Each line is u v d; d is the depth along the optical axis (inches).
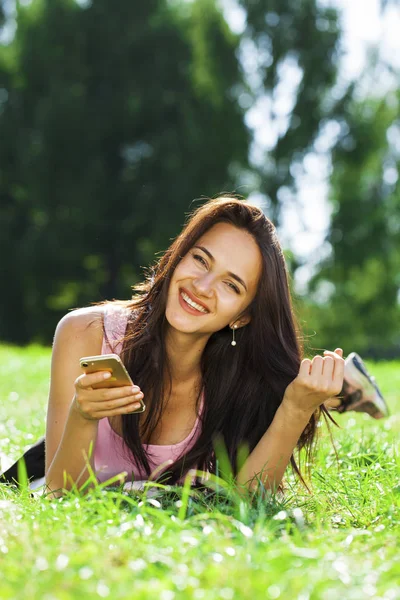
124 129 1289.4
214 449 172.6
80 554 99.7
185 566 97.0
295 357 173.9
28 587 89.1
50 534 112.3
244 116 1334.9
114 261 1341.0
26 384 383.6
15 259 1301.7
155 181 1268.5
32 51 1315.2
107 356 135.6
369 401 209.2
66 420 153.9
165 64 1295.5
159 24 1307.8
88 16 1307.8
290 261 1366.9
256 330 169.8
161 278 166.2
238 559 100.3
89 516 124.5
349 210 1385.3
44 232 1279.5
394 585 93.5
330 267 1389.0
